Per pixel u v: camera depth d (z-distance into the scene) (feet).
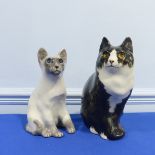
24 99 3.39
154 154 2.60
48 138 2.76
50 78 2.73
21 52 3.32
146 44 3.52
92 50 3.43
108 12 3.38
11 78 3.36
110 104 2.72
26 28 3.27
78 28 3.36
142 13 3.45
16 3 3.20
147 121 3.30
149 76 3.60
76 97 3.47
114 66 2.55
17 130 2.91
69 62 3.42
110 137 2.78
